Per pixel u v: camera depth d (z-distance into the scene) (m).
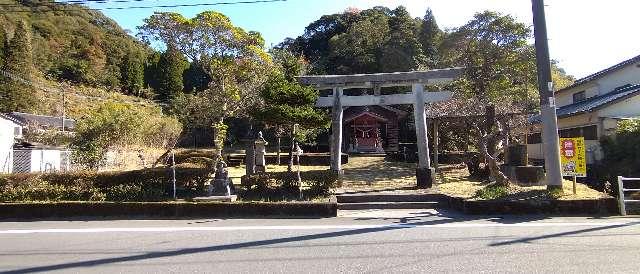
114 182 10.57
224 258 5.48
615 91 18.33
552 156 9.50
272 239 6.59
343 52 39.47
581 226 7.29
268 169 18.38
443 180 14.21
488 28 27.86
